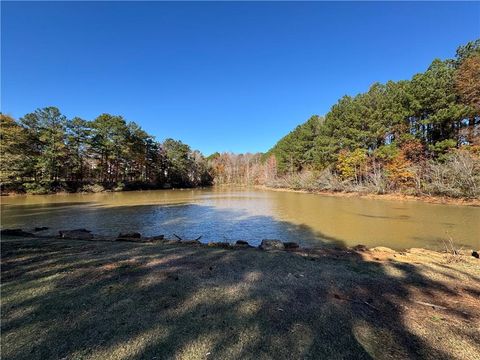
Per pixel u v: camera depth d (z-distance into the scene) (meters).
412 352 2.72
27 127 32.06
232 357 2.59
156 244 7.36
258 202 24.38
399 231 11.31
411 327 3.17
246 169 85.75
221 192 42.59
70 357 2.56
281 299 3.86
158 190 47.91
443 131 24.36
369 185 28.77
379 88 32.53
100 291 4.03
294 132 53.72
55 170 34.00
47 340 2.83
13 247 6.60
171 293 4.00
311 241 9.77
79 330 3.01
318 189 37.59
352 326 3.17
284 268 5.26
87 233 8.86
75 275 4.68
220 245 7.49
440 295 4.09
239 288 4.24
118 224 13.08
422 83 23.72
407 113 25.03
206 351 2.67
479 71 20.00
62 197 28.84
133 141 44.91
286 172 55.06
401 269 5.30
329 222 13.59
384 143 30.77
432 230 11.40
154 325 3.13
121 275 4.70
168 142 59.75
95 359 2.54
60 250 6.35
